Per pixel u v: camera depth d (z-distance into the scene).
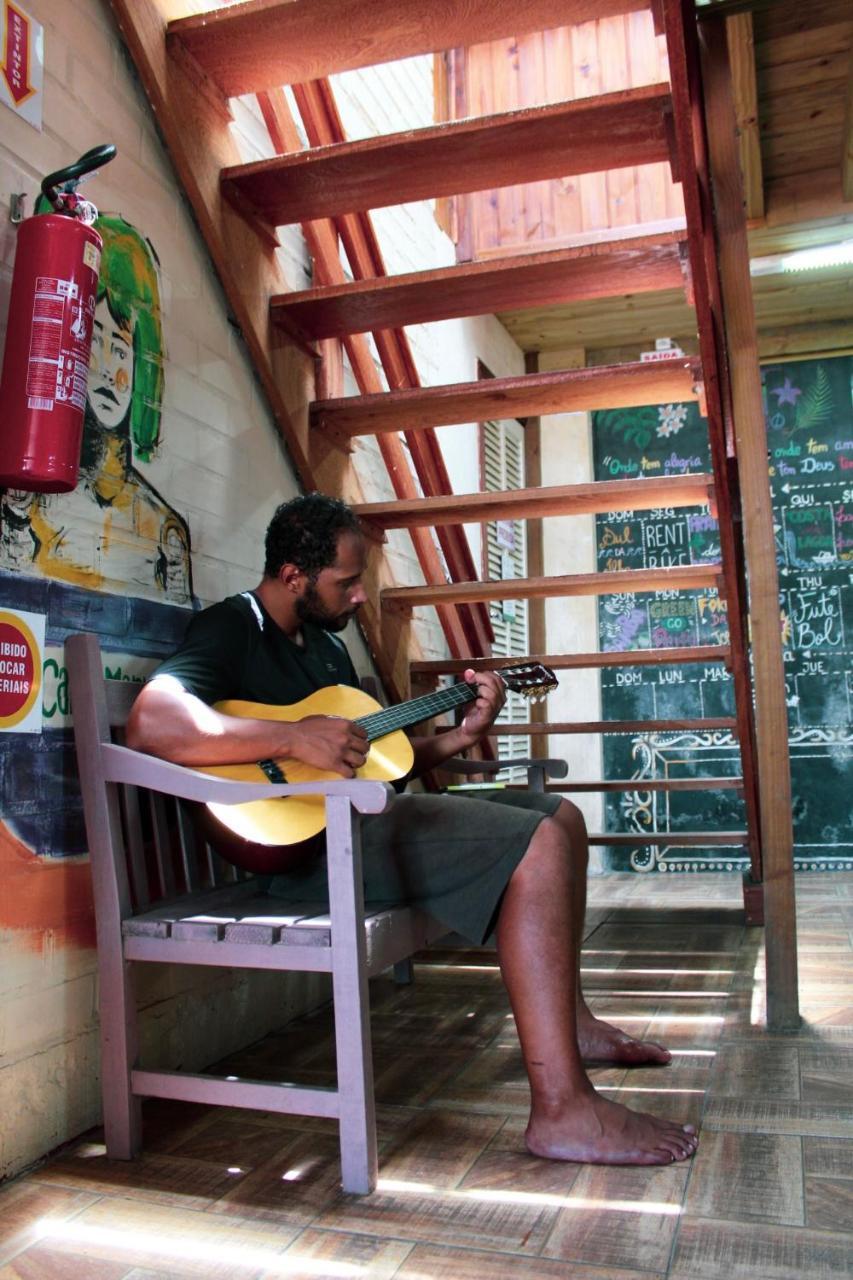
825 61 3.37
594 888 4.82
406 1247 1.30
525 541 5.81
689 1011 2.44
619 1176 1.49
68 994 1.74
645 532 5.73
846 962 2.96
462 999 2.64
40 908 1.68
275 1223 1.38
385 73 4.02
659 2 1.95
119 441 2.01
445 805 1.69
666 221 4.85
